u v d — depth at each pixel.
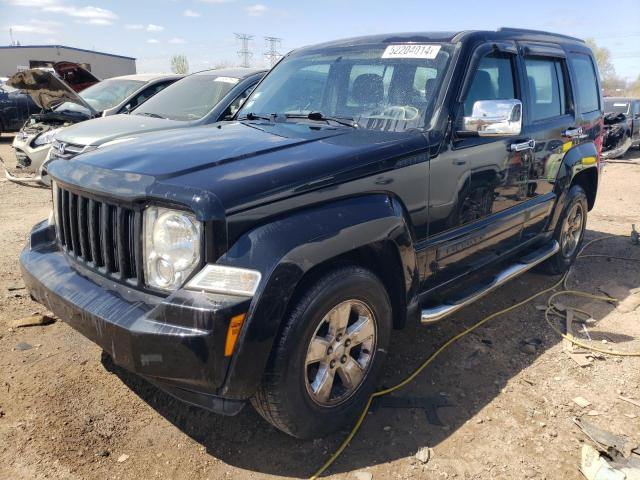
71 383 3.18
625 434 2.86
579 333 4.02
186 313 2.18
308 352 2.53
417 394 3.19
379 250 2.79
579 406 3.10
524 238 4.36
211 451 2.70
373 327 2.89
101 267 2.64
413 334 3.92
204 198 2.20
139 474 2.52
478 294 3.59
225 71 7.64
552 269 5.12
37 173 8.47
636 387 3.31
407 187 2.96
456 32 3.60
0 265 5.03
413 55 3.53
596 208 8.20
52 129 8.57
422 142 3.04
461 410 3.05
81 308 2.46
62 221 2.91
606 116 12.16
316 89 3.84
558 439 2.82
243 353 2.24
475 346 3.77
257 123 3.62
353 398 2.86
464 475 2.56
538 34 4.43
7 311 4.07
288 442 2.78
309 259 2.38
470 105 3.45
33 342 3.62
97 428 2.81
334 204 2.60
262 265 2.25
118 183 2.45
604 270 5.43
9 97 14.74
